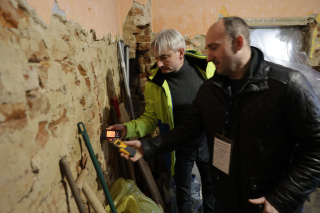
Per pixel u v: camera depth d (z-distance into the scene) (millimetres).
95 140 1160
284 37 2516
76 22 922
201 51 2418
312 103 712
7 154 461
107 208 1278
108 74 1557
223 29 763
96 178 1167
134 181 1682
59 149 717
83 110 984
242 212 965
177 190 1622
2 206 443
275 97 751
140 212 1293
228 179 948
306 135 736
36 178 573
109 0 1632
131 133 1367
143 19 2172
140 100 2514
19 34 520
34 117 572
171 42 1288
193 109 1099
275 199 783
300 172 760
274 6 2283
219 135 941
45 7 652
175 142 1107
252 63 794
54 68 702
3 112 453
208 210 1691
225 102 895
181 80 1445
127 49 2111
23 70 530
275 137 800
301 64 2334
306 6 2281
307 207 1856
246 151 848
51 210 657
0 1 462
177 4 2268
